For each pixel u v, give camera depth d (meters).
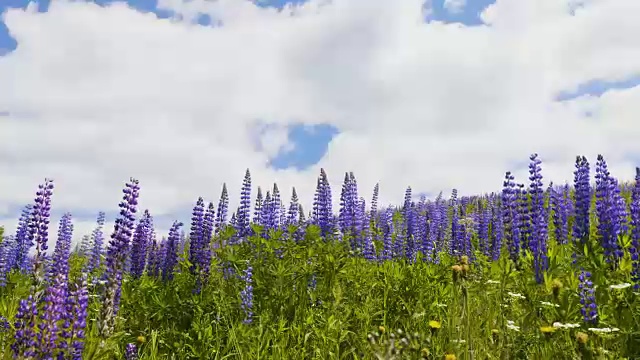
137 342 7.06
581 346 5.35
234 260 8.88
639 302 6.53
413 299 8.32
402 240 14.73
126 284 8.54
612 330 5.77
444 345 5.96
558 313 6.31
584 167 8.93
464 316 5.77
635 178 8.16
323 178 12.95
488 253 13.55
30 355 5.26
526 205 10.13
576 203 8.84
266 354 6.50
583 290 6.48
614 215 7.86
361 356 6.65
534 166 10.23
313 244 9.69
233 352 6.63
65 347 5.46
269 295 8.40
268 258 9.14
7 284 10.27
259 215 12.16
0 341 5.69
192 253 9.39
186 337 6.98
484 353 5.85
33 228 6.13
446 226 17.69
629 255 7.62
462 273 5.61
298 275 8.67
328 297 8.38
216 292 8.41
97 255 10.29
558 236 11.02
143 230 11.05
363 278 9.18
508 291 7.48
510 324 6.26
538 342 6.13
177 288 8.77
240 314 7.68
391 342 4.96
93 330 6.18
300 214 12.16
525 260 9.04
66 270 5.95
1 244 12.16
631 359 5.74
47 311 5.41
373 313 7.70
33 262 6.06
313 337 6.96
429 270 8.95
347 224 13.32
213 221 9.86
